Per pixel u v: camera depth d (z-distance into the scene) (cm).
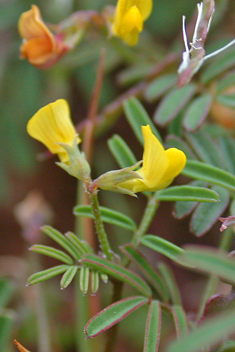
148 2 11
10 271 16
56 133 11
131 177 10
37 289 14
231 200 11
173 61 14
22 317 15
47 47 13
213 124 14
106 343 11
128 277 10
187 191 11
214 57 14
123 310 10
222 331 9
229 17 16
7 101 17
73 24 13
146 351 10
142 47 16
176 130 13
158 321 10
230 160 12
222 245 12
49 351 14
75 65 17
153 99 14
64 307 17
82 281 10
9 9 17
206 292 11
